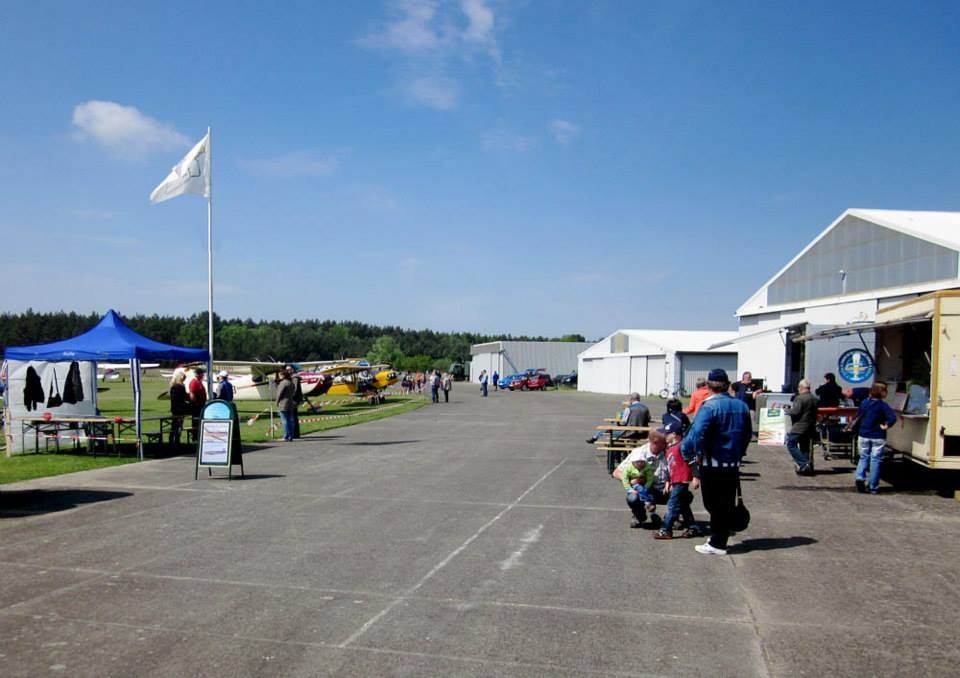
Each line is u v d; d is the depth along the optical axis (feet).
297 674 14.82
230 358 433.89
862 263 80.23
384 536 26.96
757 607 19.01
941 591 20.40
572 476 41.93
